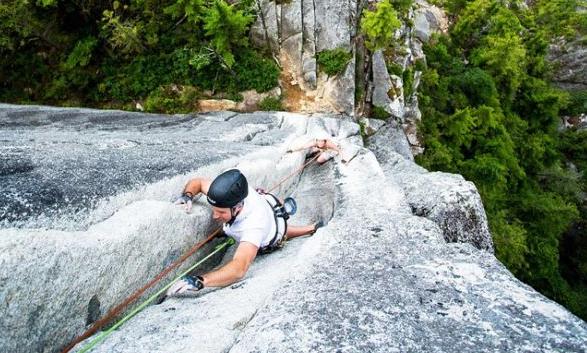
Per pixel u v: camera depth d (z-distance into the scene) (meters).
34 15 12.84
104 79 13.92
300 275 3.76
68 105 14.07
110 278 3.10
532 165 29.14
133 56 13.81
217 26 12.23
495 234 18.36
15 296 2.41
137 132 7.79
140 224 3.39
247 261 3.69
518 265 18.44
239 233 3.95
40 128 7.45
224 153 6.05
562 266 29.50
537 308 3.32
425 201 6.21
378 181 6.51
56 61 14.24
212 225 4.51
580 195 30.45
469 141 21.75
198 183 4.39
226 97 13.66
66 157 4.58
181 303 3.43
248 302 3.38
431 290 3.53
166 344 2.82
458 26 27.83
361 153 7.82
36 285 2.53
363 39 15.02
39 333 2.60
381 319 3.13
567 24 37.91
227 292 3.59
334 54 14.11
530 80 31.00
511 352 2.83
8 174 3.76
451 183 6.60
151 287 3.60
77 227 3.20
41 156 4.46
